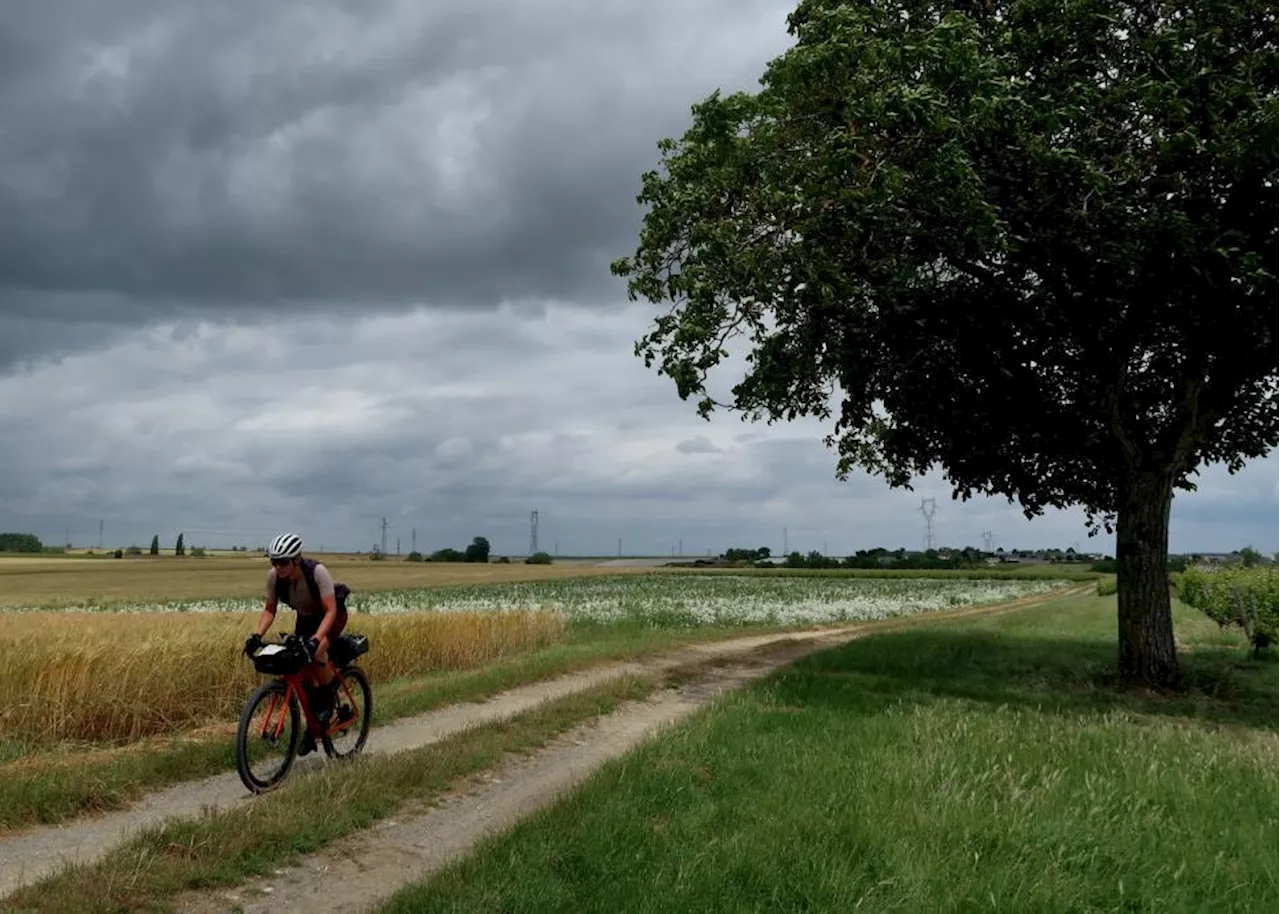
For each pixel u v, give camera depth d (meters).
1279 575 21.36
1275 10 14.03
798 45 15.74
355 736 9.48
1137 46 14.51
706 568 125.19
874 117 13.01
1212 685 15.83
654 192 16.61
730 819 6.33
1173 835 6.06
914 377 17.25
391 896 5.08
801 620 35.47
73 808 7.08
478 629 20.17
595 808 6.47
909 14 15.71
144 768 8.02
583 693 12.90
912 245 15.55
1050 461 18.67
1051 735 9.30
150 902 5.01
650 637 24.97
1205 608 27.05
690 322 14.59
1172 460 16.12
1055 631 27.48
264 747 7.93
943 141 13.43
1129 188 14.41
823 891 4.91
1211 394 16.27
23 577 81.38
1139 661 15.88
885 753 8.16
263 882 5.49
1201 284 14.54
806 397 18.27
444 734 10.74
